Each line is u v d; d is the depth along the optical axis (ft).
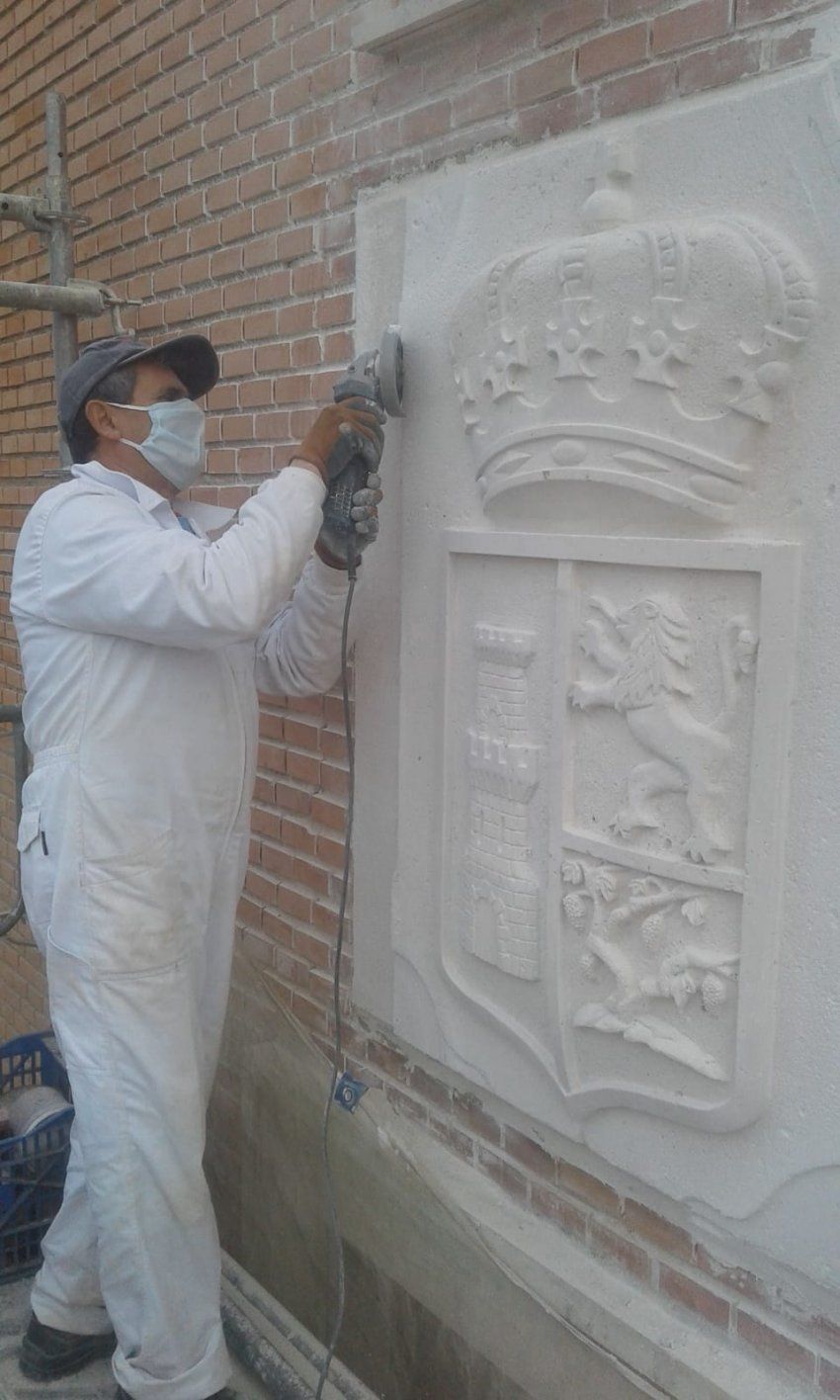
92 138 12.60
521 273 6.89
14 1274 9.37
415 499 8.16
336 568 8.04
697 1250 6.76
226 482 10.68
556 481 6.76
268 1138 10.29
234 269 10.26
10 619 15.97
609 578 6.70
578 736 6.98
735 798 6.09
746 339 5.71
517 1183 8.04
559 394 6.70
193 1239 7.44
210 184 10.57
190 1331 7.46
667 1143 6.73
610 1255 7.33
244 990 10.64
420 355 7.96
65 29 12.97
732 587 6.04
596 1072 7.11
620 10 6.48
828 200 5.40
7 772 16.33
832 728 5.63
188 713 7.38
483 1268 7.82
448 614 7.88
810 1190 5.94
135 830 7.20
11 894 16.42
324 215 9.07
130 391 7.62
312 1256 9.70
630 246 6.20
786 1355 6.28
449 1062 8.37
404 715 8.43
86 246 13.00
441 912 8.20
